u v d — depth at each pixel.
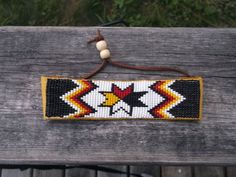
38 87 1.04
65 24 2.02
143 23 1.96
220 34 1.07
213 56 1.06
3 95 1.03
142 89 1.00
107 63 1.04
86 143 1.01
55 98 0.99
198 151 1.00
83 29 1.07
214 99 1.03
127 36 1.07
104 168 1.56
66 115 0.99
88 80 1.01
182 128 1.01
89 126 1.01
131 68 1.04
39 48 1.06
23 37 1.06
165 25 1.97
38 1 2.02
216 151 1.00
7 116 1.02
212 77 1.04
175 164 1.01
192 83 1.00
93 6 2.01
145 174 1.57
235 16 1.99
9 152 1.00
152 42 1.06
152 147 1.00
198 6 1.97
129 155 1.00
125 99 1.00
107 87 1.00
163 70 1.04
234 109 1.03
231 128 1.01
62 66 1.05
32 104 1.03
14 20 2.01
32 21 2.01
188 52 1.06
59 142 1.01
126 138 1.01
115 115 1.00
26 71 1.04
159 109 1.00
